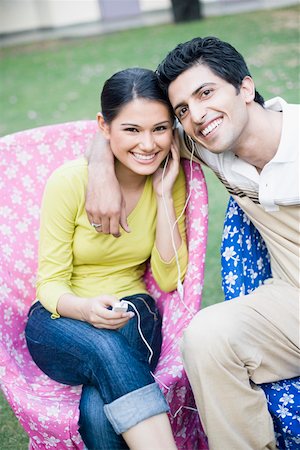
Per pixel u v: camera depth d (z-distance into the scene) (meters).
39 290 2.20
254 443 1.96
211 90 1.96
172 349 2.16
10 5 14.22
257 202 2.13
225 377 1.88
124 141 2.10
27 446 2.50
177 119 2.23
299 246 2.11
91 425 1.92
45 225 2.24
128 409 1.86
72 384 2.09
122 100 2.05
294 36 8.36
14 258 2.43
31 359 2.31
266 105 2.14
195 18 11.20
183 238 2.30
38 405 2.01
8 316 2.33
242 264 2.26
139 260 2.34
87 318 2.06
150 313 2.26
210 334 1.89
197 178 2.29
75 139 2.54
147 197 2.30
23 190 2.49
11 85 8.45
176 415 2.12
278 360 2.02
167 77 2.01
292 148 2.01
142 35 10.66
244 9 11.84
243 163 2.11
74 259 2.30
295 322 2.04
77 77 8.25
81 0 14.56
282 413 1.97
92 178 2.14
